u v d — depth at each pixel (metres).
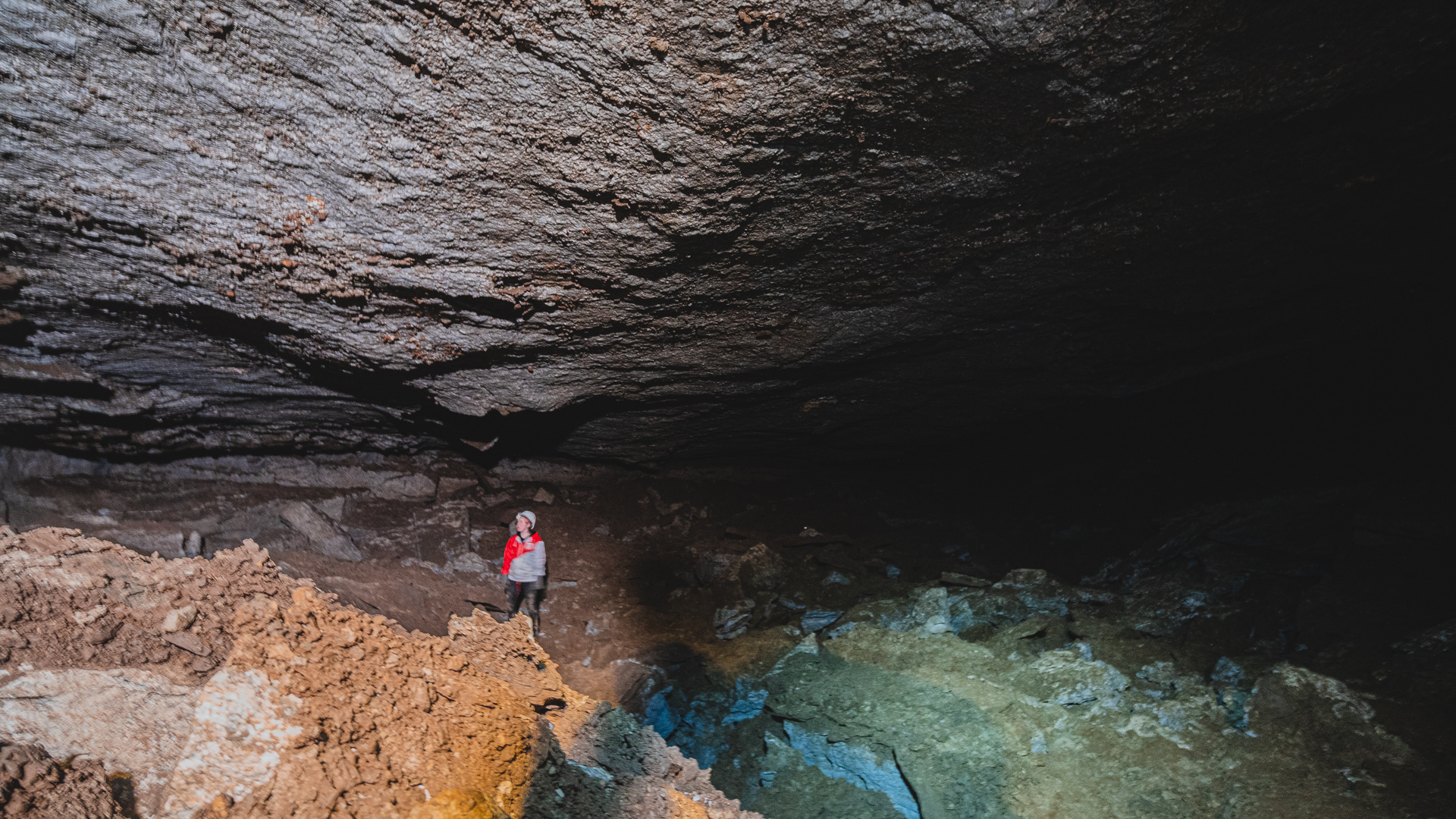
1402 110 3.53
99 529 5.18
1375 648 5.02
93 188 3.69
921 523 8.51
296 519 6.25
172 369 5.55
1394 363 6.14
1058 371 6.43
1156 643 5.85
